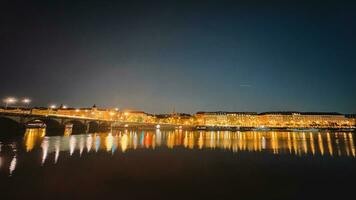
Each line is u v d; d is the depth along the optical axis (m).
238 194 28.94
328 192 30.08
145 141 90.19
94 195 27.17
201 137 122.81
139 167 41.69
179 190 29.83
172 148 69.19
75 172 36.81
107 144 75.00
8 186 29.27
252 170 41.31
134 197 27.02
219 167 43.22
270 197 28.14
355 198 28.09
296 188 31.55
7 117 98.94
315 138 124.06
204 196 27.98
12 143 69.56
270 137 129.75
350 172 40.56
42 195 26.64
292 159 52.66
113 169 39.59
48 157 47.97
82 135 114.44
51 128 117.31
